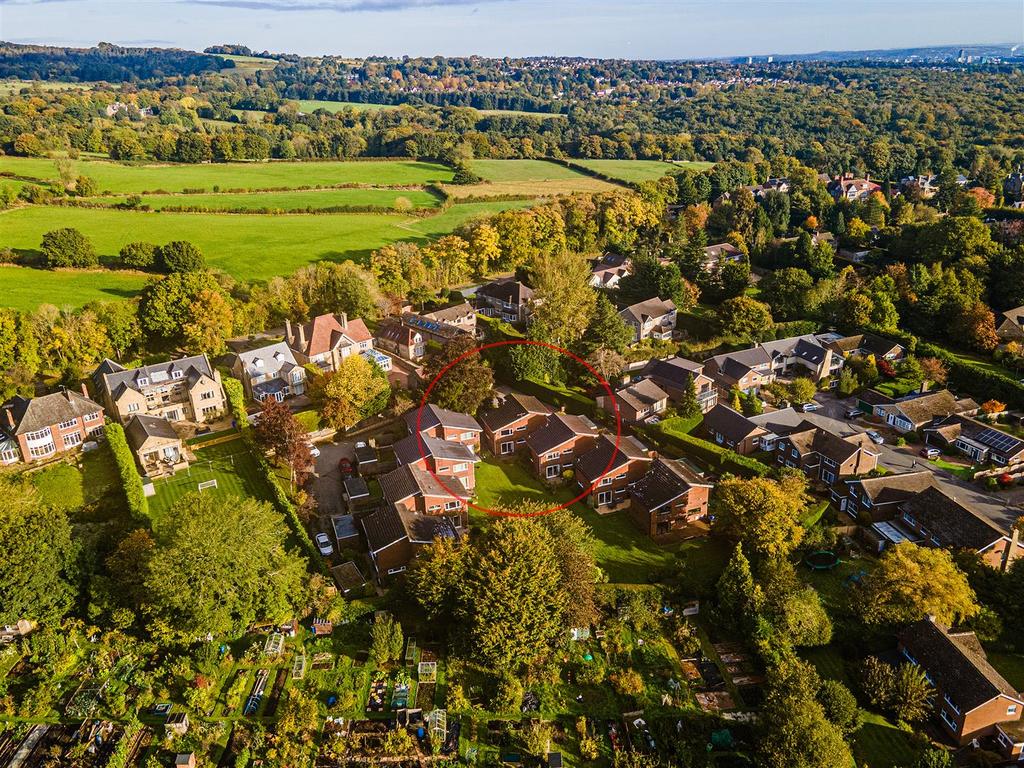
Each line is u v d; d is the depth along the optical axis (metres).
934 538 75.81
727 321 134.25
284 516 79.12
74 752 54.19
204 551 61.59
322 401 101.50
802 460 90.06
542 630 62.28
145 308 116.75
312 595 66.81
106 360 102.75
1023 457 92.06
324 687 60.78
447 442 90.75
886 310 130.88
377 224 189.38
